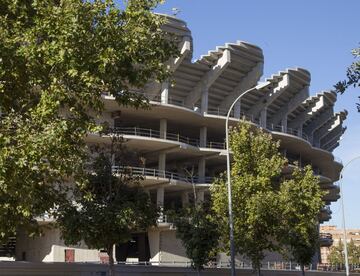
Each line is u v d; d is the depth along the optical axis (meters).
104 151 26.34
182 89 64.25
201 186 63.75
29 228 15.02
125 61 13.34
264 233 33.88
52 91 12.09
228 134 33.38
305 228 40.38
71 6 12.43
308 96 76.44
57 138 11.54
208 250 33.81
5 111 13.28
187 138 67.69
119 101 14.50
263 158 34.88
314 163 88.88
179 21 56.91
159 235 61.12
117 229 23.59
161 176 61.56
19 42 12.54
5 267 31.88
